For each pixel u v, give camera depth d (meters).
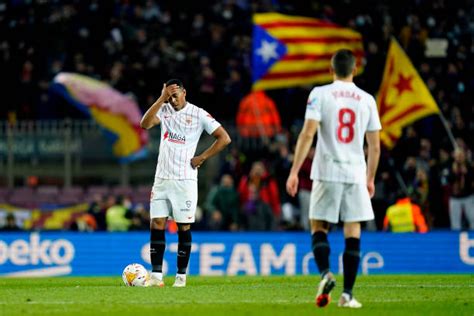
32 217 80.75
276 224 75.38
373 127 30.80
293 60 82.88
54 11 99.31
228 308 30.50
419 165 79.81
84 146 83.75
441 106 88.50
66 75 83.12
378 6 99.62
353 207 30.36
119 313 29.20
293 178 30.12
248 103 82.06
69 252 65.12
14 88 94.44
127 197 81.44
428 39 97.31
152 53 96.38
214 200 74.06
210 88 91.06
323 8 100.00
